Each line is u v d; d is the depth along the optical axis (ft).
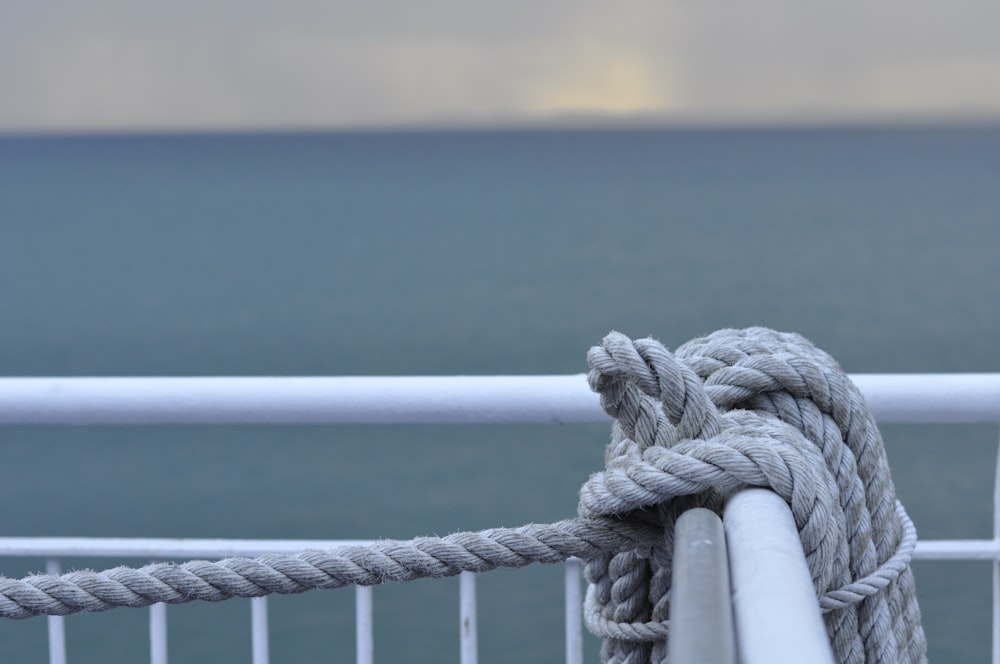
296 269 345.92
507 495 124.57
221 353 219.00
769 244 371.97
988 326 217.97
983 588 79.97
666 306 259.60
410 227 461.37
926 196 563.07
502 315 256.32
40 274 338.75
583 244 390.21
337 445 151.02
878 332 215.72
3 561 90.02
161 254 384.68
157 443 152.56
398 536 110.83
